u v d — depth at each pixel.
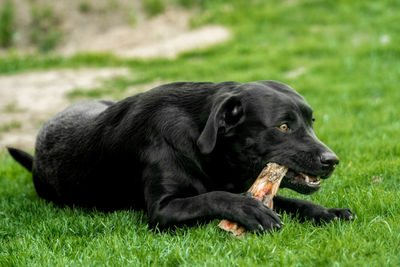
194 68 20.33
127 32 27.80
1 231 6.71
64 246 5.84
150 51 24.47
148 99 6.82
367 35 22.61
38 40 28.12
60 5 30.09
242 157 6.15
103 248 5.46
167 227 5.94
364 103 14.22
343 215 6.07
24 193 8.86
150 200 6.23
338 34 23.09
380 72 17.50
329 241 5.19
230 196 5.69
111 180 7.04
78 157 7.45
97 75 21.33
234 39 24.19
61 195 7.84
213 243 5.58
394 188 7.48
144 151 6.51
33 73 22.25
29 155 9.42
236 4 28.95
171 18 28.67
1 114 17.25
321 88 16.16
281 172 5.94
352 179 7.86
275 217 5.60
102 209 7.37
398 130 11.19
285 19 25.94
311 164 5.88
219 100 6.00
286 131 6.03
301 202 6.46
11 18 28.84
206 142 5.66
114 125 7.05
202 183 6.28
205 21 27.44
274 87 6.32
